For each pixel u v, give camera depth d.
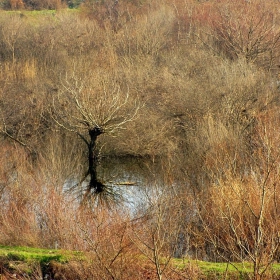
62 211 37.25
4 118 64.38
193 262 29.23
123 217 37.25
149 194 47.47
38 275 28.08
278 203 34.53
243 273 27.23
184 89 66.25
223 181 42.00
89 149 57.06
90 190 53.75
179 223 36.62
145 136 62.44
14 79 75.75
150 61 79.25
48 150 53.97
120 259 27.17
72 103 63.56
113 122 63.03
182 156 57.31
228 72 67.38
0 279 27.45
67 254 29.67
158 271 24.56
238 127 54.22
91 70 72.69
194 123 62.75
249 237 32.78
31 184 41.78
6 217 36.56
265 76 70.81
